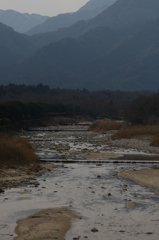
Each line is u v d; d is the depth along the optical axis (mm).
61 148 57469
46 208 19750
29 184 26359
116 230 16359
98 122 118062
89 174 31469
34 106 155375
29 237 15297
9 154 34750
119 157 45750
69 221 17594
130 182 27594
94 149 56500
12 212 18922
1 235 15523
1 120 97625
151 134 74938
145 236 15625
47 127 136750
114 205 20484
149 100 111375
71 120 173875
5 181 27172
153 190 24578
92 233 15953
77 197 22359
